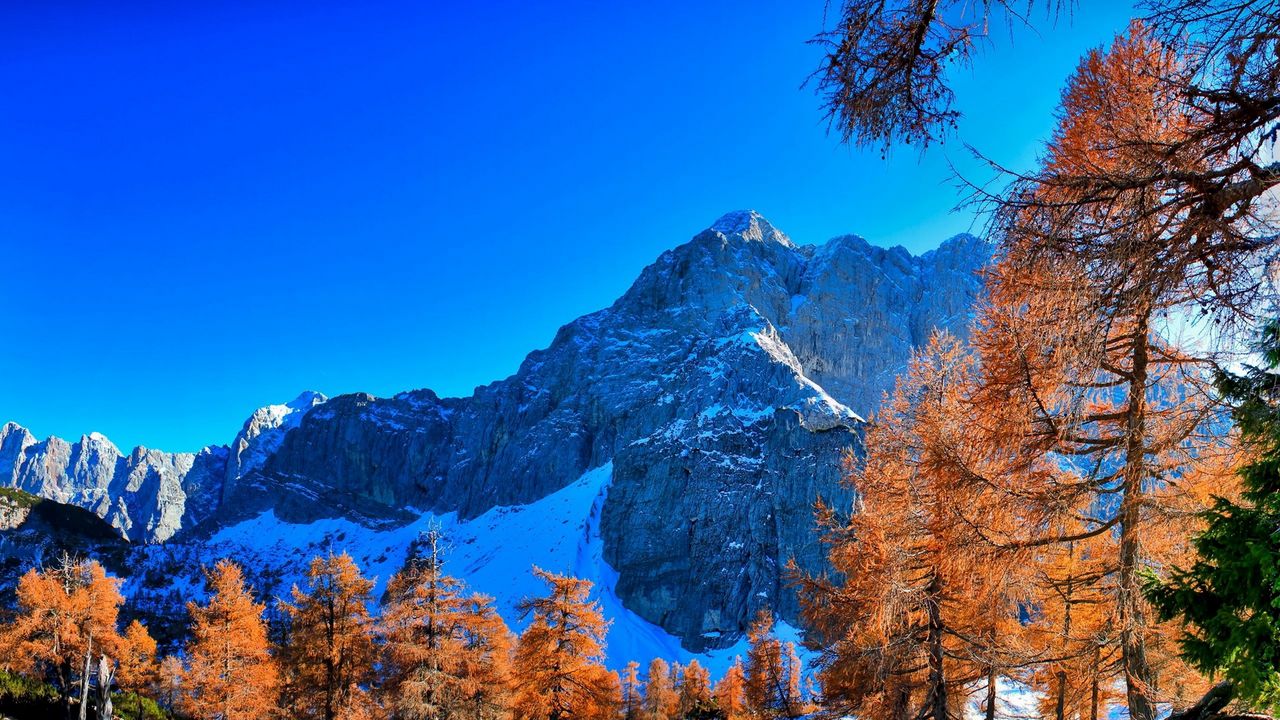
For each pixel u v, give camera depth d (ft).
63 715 114.32
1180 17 12.17
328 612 88.99
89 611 111.45
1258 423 20.45
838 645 46.60
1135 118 18.02
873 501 41.91
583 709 84.17
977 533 27.25
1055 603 37.78
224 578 102.47
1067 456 27.94
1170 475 27.09
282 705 98.68
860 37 14.48
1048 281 13.96
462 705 84.33
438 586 87.81
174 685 107.86
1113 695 39.60
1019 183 13.65
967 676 42.47
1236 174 13.30
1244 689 19.16
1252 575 19.76
